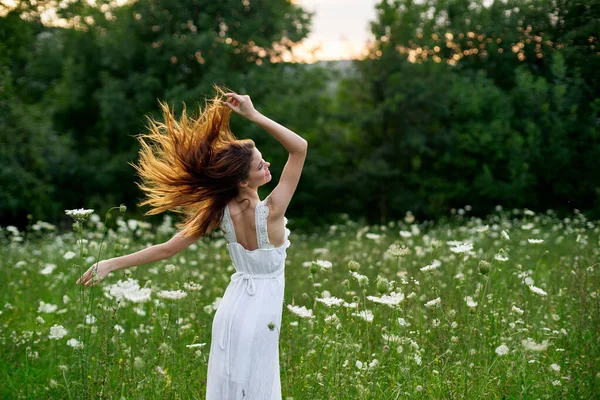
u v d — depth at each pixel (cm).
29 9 2508
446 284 627
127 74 2811
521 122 2239
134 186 2798
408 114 2666
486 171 2361
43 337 558
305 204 2986
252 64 2838
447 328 450
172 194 388
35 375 482
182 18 2700
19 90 2872
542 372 427
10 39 2322
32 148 2398
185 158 377
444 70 2617
